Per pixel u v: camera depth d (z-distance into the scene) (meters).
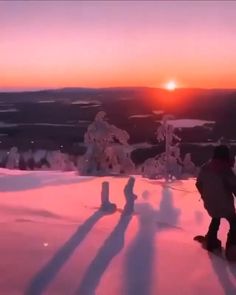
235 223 6.77
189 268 6.21
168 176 17.30
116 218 8.75
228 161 6.96
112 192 11.78
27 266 5.91
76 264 6.09
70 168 19.50
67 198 10.60
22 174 14.73
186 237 7.78
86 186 12.58
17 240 6.93
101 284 5.54
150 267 6.15
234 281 5.84
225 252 6.79
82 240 7.14
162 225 8.41
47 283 5.47
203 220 9.27
